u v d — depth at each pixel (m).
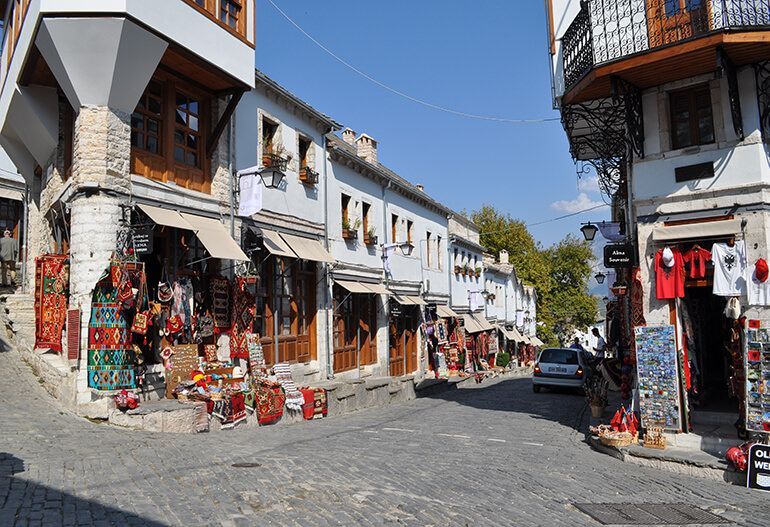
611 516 6.43
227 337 13.07
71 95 10.77
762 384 8.95
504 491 7.29
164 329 11.24
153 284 11.98
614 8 10.98
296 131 17.00
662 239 10.87
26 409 10.02
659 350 10.48
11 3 13.57
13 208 18.50
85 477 6.70
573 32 12.07
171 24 10.97
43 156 14.26
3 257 17.52
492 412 16.12
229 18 12.73
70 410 10.31
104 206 10.54
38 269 13.08
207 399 10.84
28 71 11.87
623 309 16.69
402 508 6.23
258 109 15.11
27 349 13.27
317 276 17.81
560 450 10.59
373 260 21.98
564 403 18.52
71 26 9.95
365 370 20.89
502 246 51.97
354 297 20.61
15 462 7.10
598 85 11.35
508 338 40.22
